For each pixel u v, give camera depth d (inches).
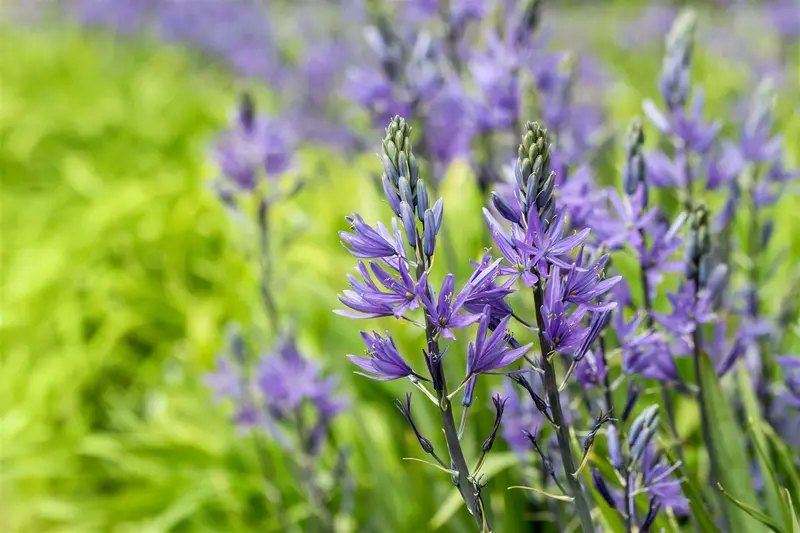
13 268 115.3
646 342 40.8
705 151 47.3
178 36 207.9
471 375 35.9
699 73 158.1
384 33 60.7
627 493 39.3
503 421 47.5
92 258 107.5
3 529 76.5
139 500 73.1
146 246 110.3
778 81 123.7
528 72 53.9
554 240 35.6
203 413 79.4
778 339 51.1
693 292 42.1
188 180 122.1
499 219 47.4
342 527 59.9
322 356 79.0
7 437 84.6
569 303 36.3
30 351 96.4
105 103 172.4
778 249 68.1
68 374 90.3
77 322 96.7
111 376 95.1
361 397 71.7
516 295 49.3
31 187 150.4
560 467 46.8
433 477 58.6
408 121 60.5
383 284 35.7
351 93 61.7
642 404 49.3
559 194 43.4
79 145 159.8
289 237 75.3
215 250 112.2
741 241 68.5
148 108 168.4
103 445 79.8
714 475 43.8
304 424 56.7
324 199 106.4
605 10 211.9
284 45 157.6
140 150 151.8
